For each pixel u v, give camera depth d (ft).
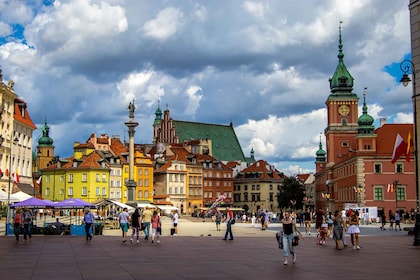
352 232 131.13
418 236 141.08
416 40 192.44
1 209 309.22
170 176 634.02
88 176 530.68
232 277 80.84
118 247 137.49
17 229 159.84
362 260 104.37
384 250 127.13
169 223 360.07
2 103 329.52
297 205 651.25
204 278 79.82
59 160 551.59
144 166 586.45
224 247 137.39
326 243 150.92
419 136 190.80
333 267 93.09
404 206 390.63
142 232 215.31
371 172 395.14
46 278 79.36
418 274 83.76
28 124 383.86
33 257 110.73
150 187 588.91
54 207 217.97
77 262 100.99
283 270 89.20
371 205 392.27
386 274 83.76
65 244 148.36
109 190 541.75
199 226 301.02
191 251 125.29
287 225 98.37
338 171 506.48
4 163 334.65
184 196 646.33
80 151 575.79
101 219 297.33
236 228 273.13
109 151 585.63
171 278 79.77
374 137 397.80
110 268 91.66
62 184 540.11
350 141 551.18
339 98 555.28
